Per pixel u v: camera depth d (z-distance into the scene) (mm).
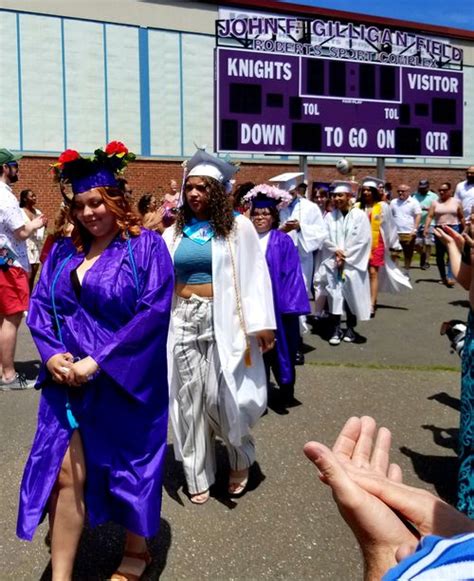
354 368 6840
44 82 21844
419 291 12055
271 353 5531
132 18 22781
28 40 21531
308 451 1116
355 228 8000
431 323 9250
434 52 16375
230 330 3850
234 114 13781
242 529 3637
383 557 1056
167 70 23500
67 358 2797
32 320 2936
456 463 4500
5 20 21156
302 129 14469
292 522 3719
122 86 22906
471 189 12516
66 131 22281
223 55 13594
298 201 8469
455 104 16344
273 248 5496
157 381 2971
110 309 2873
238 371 3896
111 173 2943
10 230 5660
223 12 23234
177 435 3924
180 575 3201
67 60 22062
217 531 3609
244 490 4078
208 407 3824
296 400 5770
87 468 2879
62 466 2844
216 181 3857
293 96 14312
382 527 1062
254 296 3920
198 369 3836
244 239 3928
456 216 12750
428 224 13258
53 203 20625
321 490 4094
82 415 2855
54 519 2877
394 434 5016
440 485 4184
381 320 9477
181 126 23891
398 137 15609
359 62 14961
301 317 6855
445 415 5441
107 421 2875
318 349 7781
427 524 1098
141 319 2834
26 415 5266
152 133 23484
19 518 2766
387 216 9867
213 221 3854
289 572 3246
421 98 15852
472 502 3475
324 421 5277
